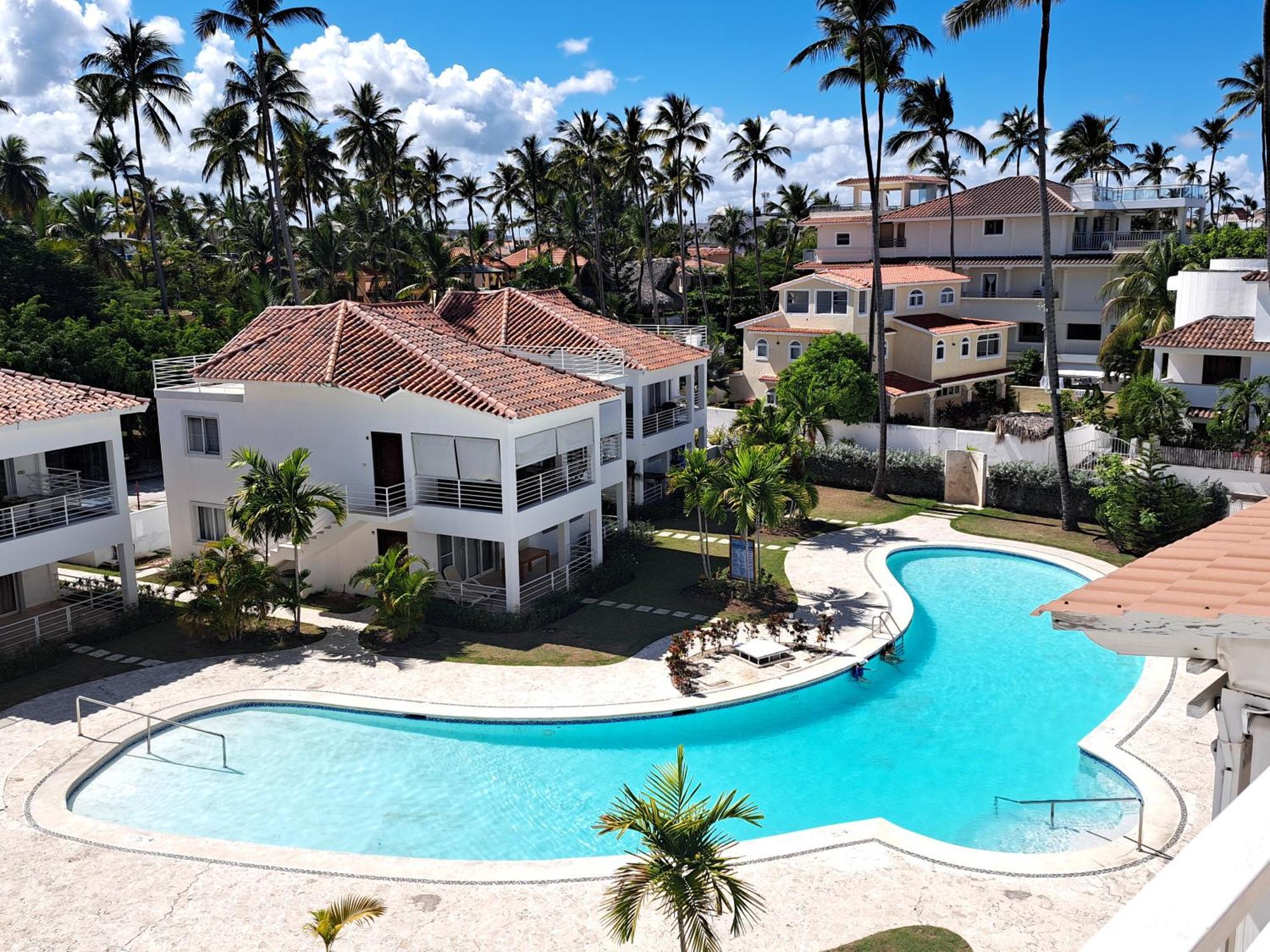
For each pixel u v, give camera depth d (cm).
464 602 3175
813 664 2748
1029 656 2878
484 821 2036
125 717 2475
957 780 2177
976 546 3878
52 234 7144
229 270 7781
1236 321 4275
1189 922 213
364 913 1384
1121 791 2078
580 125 7012
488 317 4562
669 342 4656
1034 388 6438
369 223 7331
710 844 1380
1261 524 847
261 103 5316
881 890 1673
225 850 1861
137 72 5778
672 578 3519
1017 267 6725
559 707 2488
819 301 5853
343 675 2719
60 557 2939
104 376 5019
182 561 3269
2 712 2497
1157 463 3744
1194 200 6725
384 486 3278
